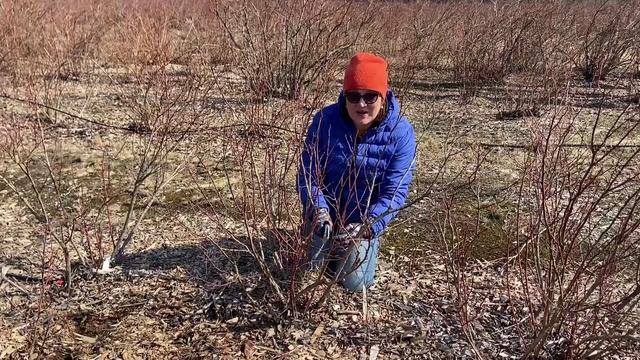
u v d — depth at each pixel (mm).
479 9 9562
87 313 2855
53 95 6531
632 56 8289
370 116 2734
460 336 2701
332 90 6773
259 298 2928
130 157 5070
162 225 3797
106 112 6344
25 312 2838
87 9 10023
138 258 3352
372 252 2984
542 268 2916
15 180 4500
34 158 4953
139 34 7707
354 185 2633
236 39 7523
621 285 2932
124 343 2656
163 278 3139
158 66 6887
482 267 3287
